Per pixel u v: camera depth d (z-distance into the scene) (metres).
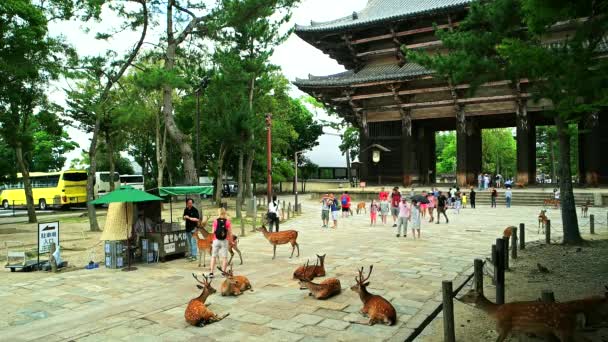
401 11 41.69
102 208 47.66
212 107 28.48
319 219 28.16
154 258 13.70
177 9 23.14
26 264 12.90
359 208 31.91
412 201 18.28
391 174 43.75
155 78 18.73
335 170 81.62
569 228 14.80
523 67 11.02
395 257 13.63
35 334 7.29
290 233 13.88
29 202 30.58
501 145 78.31
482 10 13.69
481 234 19.08
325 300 8.96
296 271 10.55
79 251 16.88
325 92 44.38
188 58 25.52
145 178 57.34
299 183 75.06
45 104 25.95
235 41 27.64
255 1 20.66
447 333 6.37
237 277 9.66
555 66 9.47
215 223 11.56
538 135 76.75
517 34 13.34
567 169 14.89
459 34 13.98
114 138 43.28
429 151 48.72
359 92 43.53
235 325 7.56
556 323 5.57
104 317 8.13
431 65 13.75
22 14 18.78
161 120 42.41
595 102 8.13
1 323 7.93
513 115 42.69
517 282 10.09
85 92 35.56
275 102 43.41
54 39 22.14
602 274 10.36
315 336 6.98
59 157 69.62
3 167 30.34
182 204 49.19
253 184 63.94
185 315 7.70
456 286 10.00
